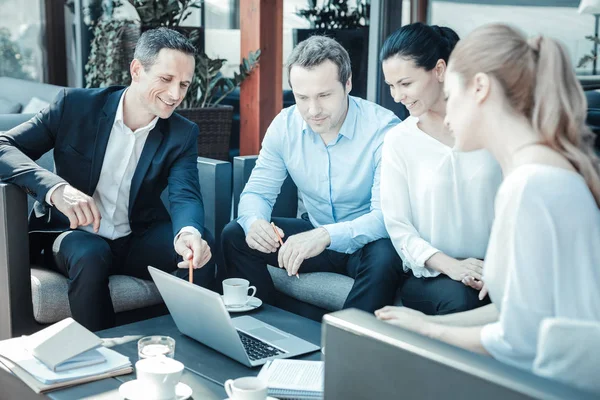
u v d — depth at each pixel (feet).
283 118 9.01
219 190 9.48
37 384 5.43
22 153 8.08
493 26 4.61
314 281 8.46
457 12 12.85
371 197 8.82
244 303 7.33
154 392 5.10
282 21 15.35
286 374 5.58
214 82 16.15
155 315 8.49
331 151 8.77
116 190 8.51
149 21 16.78
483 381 3.30
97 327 7.74
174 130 8.65
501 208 4.28
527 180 4.13
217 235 9.53
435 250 7.36
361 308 7.75
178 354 6.19
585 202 4.09
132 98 8.36
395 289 7.89
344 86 8.28
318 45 8.11
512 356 4.26
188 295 6.11
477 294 7.14
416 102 7.48
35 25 22.22
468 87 4.56
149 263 8.50
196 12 17.85
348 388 3.90
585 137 4.45
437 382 3.49
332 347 3.95
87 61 19.93
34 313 7.80
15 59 22.18
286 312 7.27
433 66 7.36
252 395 4.93
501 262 4.35
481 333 4.45
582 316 4.07
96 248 7.83
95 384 5.53
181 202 8.41
